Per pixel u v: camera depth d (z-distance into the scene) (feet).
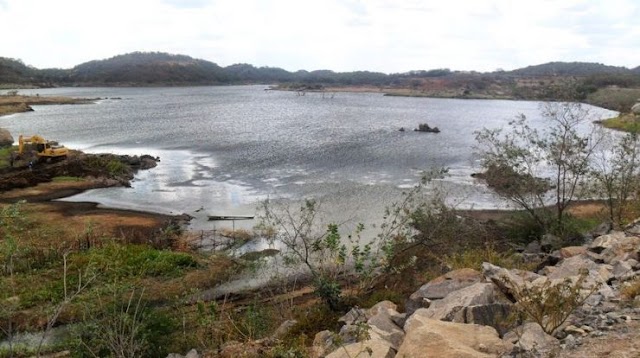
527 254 59.31
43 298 65.57
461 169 167.02
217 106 474.49
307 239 58.49
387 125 307.99
